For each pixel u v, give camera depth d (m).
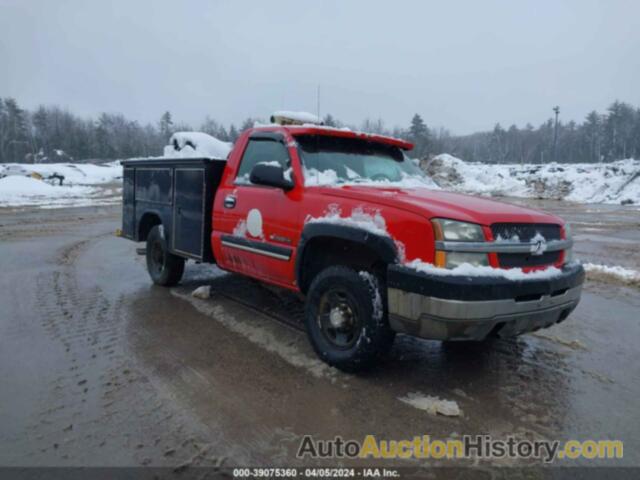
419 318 3.23
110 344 4.36
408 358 4.19
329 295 3.93
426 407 3.30
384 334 3.57
